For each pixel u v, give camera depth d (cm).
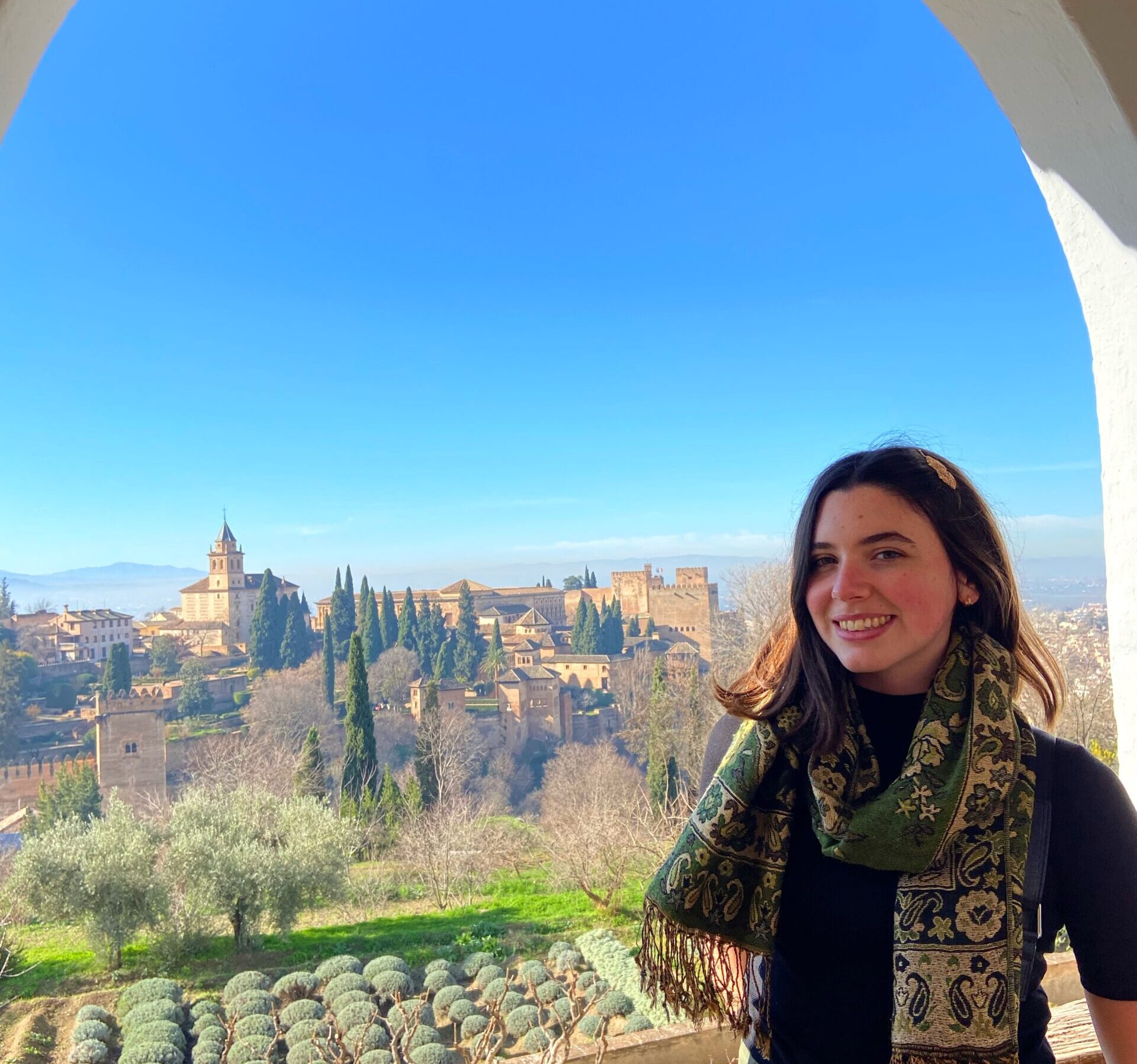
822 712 110
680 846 115
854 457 113
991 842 99
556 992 633
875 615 106
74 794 2898
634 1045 342
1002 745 102
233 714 5469
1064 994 331
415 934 1243
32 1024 848
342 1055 439
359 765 3244
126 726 4128
